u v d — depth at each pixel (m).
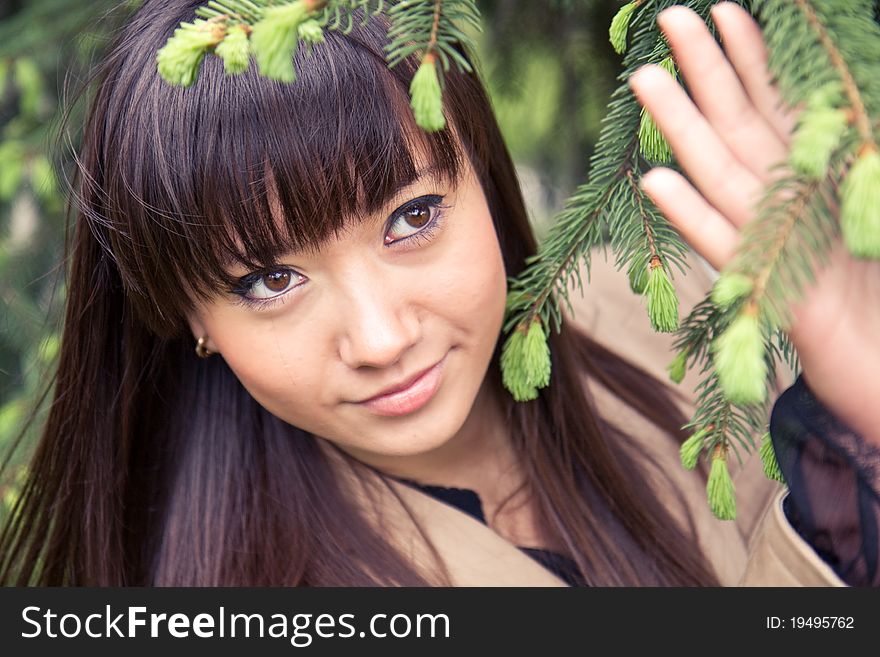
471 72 0.79
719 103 0.49
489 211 0.83
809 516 0.61
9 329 1.52
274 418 0.98
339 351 0.72
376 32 0.66
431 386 0.75
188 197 0.67
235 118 0.64
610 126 0.66
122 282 0.87
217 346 0.80
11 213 1.60
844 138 0.41
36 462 1.06
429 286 0.71
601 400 1.14
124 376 0.97
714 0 0.58
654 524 1.02
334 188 0.65
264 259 0.68
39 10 1.49
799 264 0.44
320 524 0.96
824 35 0.45
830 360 0.51
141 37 0.73
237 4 0.49
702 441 0.65
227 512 0.98
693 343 0.66
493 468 1.02
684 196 0.47
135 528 1.08
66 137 0.99
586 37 1.38
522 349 0.76
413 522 0.97
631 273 0.65
